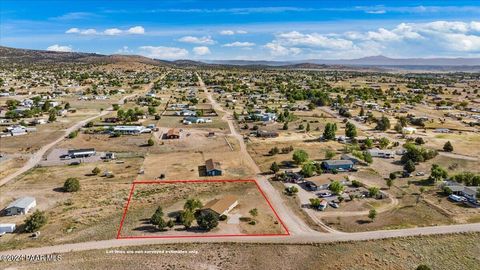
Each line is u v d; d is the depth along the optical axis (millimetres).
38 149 118938
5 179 91188
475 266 54281
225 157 111562
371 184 87875
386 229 64938
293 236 62406
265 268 53344
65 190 83125
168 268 52812
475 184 84812
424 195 81188
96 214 70812
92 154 112688
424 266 49812
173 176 94062
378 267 53719
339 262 54875
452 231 64188
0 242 60312
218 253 56906
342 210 73250
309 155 112625
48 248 57969
